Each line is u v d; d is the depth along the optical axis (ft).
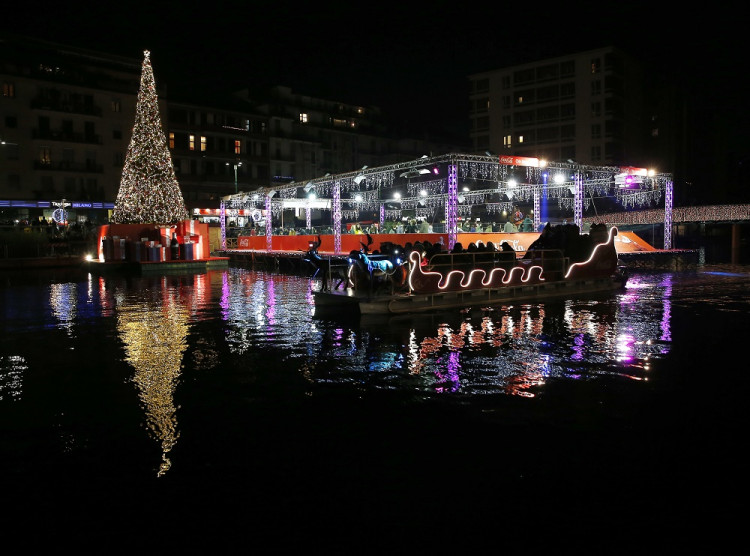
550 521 12.73
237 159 227.61
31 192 169.37
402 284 44.39
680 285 64.75
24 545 12.00
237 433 18.07
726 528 12.44
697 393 21.94
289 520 12.87
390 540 12.03
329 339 33.24
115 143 188.03
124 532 12.46
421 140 296.10
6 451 16.85
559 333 34.60
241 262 110.32
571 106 224.94
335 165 266.98
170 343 32.60
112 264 90.79
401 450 16.60
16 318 42.78
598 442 17.11
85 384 23.94
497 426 18.48
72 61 182.09
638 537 12.11
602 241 58.54
